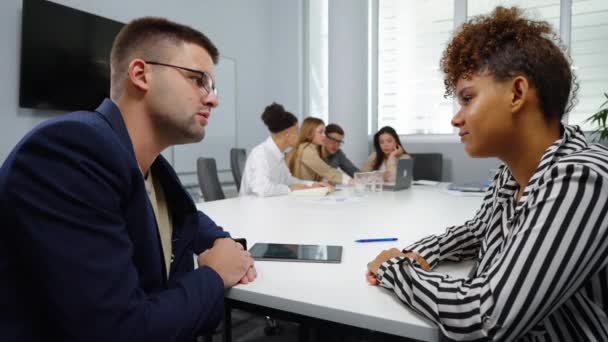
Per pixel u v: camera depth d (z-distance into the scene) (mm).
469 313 545
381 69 4715
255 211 1678
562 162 575
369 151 4738
